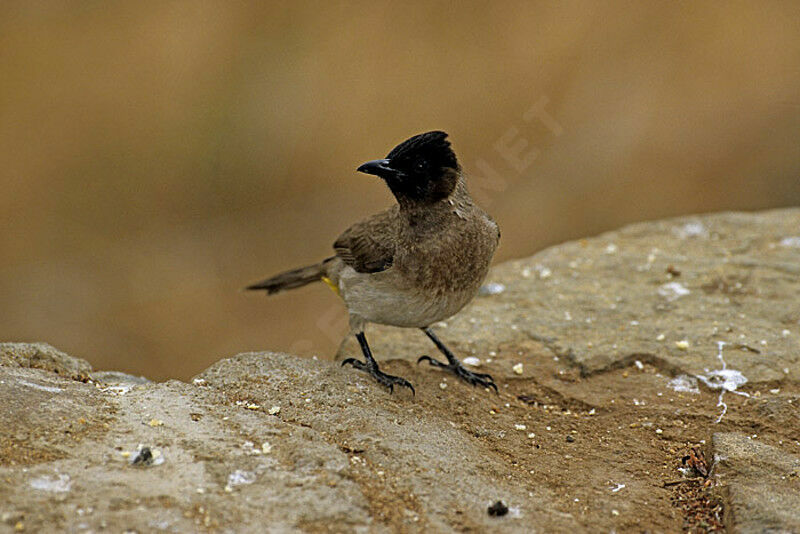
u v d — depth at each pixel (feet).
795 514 24.72
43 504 22.41
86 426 26.63
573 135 78.84
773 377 34.88
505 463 28.73
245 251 77.51
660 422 32.71
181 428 27.14
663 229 51.49
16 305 73.41
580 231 75.72
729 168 77.41
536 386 35.86
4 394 27.25
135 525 21.94
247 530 22.27
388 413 30.66
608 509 26.12
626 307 41.27
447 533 23.35
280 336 72.54
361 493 24.47
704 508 26.78
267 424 27.89
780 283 42.93
